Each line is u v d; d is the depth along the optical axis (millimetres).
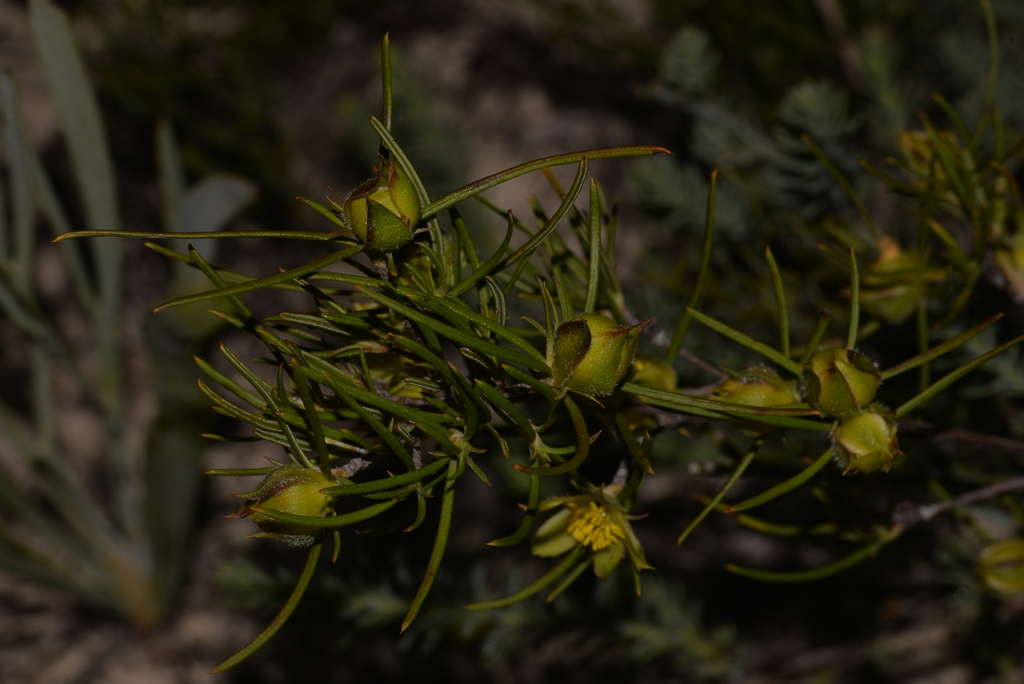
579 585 559
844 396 251
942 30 622
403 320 248
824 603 684
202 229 556
